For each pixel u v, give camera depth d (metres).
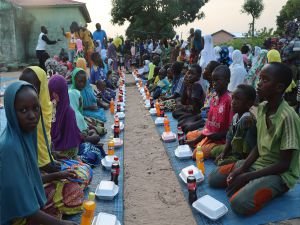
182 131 5.71
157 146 5.96
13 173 2.42
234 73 7.86
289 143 3.29
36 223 2.61
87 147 4.95
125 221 3.60
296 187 3.93
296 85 8.60
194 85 6.66
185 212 3.74
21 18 21.95
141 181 4.57
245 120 4.04
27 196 2.46
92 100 7.26
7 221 2.46
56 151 4.14
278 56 7.82
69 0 24.67
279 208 3.51
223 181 4.02
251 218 3.39
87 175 3.86
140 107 9.54
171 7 33.56
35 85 3.54
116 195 4.04
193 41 12.07
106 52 16.39
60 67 12.42
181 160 5.11
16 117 2.49
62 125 4.14
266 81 3.39
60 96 4.08
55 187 3.35
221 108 4.87
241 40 21.83
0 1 19.48
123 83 13.31
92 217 3.09
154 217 3.67
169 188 4.33
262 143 3.62
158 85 9.98
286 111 3.37
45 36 14.28
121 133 6.78
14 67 19.88
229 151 4.46
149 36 33.91
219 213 3.44
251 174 3.52
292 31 14.62
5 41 19.88
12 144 2.44
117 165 4.26
